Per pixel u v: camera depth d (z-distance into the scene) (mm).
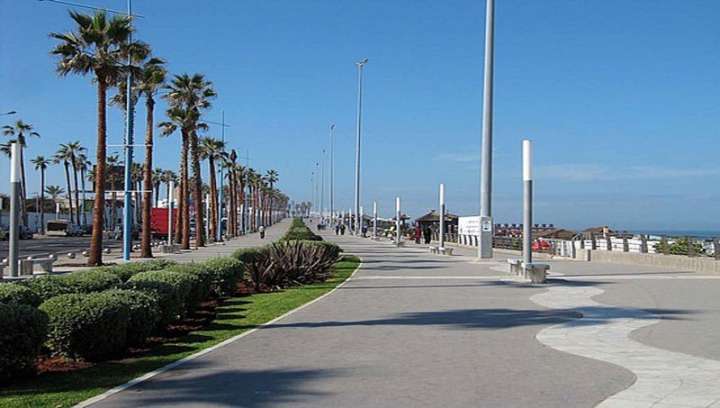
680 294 19922
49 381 9211
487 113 35062
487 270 29688
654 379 9195
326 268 26312
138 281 13555
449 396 8336
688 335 12820
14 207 24312
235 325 14406
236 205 109812
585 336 12727
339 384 8953
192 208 93938
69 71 34219
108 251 51500
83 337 10320
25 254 50438
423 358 10648
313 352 11156
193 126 56281
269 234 108375
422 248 56625
